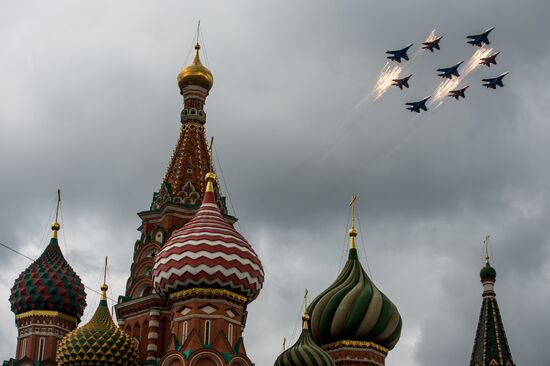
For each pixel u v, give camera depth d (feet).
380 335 296.71
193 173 314.35
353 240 315.37
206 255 273.13
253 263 279.08
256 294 282.36
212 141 317.63
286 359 279.49
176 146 322.96
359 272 307.58
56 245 323.78
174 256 275.18
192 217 306.14
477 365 294.87
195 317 270.46
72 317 315.58
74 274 320.50
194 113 326.03
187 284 272.92
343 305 296.30
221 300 273.33
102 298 288.51
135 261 306.76
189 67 330.75
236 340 272.72
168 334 288.10
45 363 302.45
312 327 299.58
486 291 306.35
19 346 309.63
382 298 300.81
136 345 284.20
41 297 310.04
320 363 276.00
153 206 313.73
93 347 274.98
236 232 284.20
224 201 317.83
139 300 293.23
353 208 321.11
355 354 293.43
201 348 263.08
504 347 294.46
